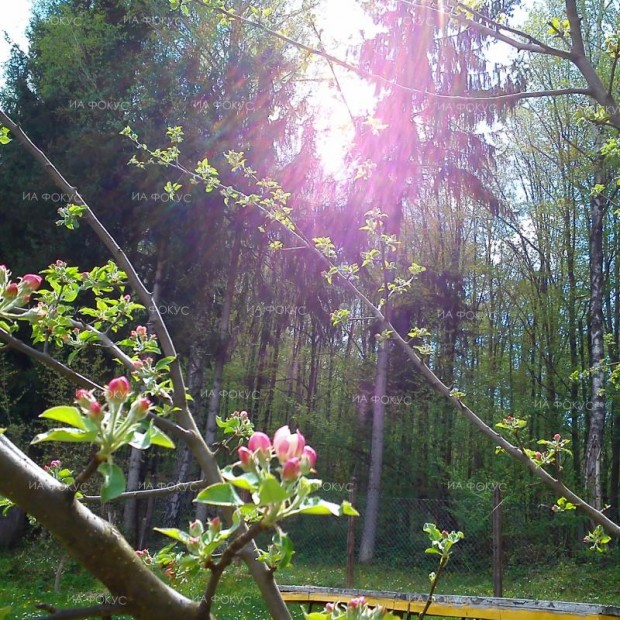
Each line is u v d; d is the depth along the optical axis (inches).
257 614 288.0
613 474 707.4
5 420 552.7
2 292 61.7
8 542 486.0
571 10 123.9
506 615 174.4
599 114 129.6
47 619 36.0
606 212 598.5
